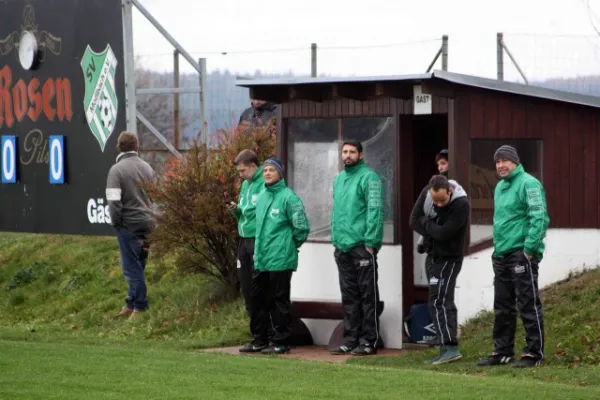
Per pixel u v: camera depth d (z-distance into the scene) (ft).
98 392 93.56
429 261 121.19
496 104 132.57
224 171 152.56
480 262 131.23
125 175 158.10
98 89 187.32
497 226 115.44
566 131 137.59
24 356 116.47
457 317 124.57
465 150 130.62
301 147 141.69
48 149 197.57
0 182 207.51
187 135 193.36
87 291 179.01
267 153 155.84
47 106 197.57
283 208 129.39
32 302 182.50
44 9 196.44
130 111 182.09
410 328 132.16
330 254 138.31
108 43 184.55
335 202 128.98
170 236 153.48
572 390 96.94
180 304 159.53
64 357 116.16
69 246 201.26
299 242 130.52
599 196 139.64
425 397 92.32
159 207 154.20
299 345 137.28
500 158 114.83
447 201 117.70
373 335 127.44
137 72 191.72
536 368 112.37
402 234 134.10
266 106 173.78
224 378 102.27
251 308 132.87
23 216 203.62
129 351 123.85
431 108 131.44
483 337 125.49
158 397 91.40
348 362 122.52
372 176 126.52
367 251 126.62
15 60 202.90
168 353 123.24
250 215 135.85
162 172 166.30
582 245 139.33
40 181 200.03
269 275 130.72
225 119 202.69
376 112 135.33
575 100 136.05
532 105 135.23
